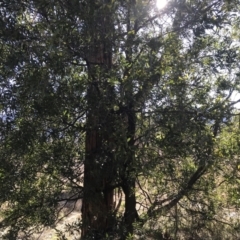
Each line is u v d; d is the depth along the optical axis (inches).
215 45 172.6
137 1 146.5
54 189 179.2
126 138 138.9
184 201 209.3
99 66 151.6
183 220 211.8
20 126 153.3
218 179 227.3
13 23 143.9
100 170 160.6
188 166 183.6
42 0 142.2
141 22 157.1
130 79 135.9
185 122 145.4
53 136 160.4
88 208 180.2
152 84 139.3
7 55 146.6
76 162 171.2
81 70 156.6
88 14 143.9
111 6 145.2
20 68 141.6
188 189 192.5
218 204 219.0
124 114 152.2
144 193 189.9
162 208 188.7
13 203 173.8
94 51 157.8
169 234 198.7
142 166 149.6
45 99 146.3
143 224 178.9
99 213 172.9
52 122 161.3
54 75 142.4
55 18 144.9
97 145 165.9
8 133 153.9
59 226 256.7
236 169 200.4
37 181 178.1
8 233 175.2
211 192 217.5
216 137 180.4
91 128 157.9
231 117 169.5
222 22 157.2
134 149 145.3
